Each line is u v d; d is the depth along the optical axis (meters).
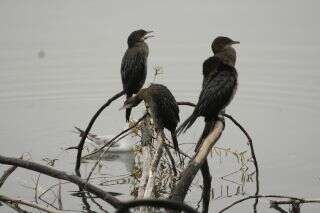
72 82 18.67
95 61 19.91
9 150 14.87
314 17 22.64
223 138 15.12
